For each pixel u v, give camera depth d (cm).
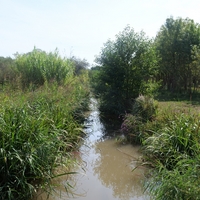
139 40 1198
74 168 546
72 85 1325
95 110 1273
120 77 1195
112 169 568
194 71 1761
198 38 2009
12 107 496
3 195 357
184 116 596
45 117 550
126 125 798
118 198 442
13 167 385
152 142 547
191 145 490
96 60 1253
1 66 1470
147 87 1205
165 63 2112
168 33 2133
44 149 432
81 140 748
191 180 341
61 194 444
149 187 431
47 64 1360
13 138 405
